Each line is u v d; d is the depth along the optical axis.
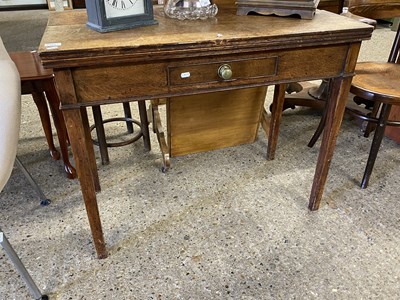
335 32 0.95
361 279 1.08
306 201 1.41
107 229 1.27
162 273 1.10
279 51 0.95
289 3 1.07
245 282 1.08
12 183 1.50
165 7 1.12
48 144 1.66
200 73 0.91
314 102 2.03
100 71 0.82
